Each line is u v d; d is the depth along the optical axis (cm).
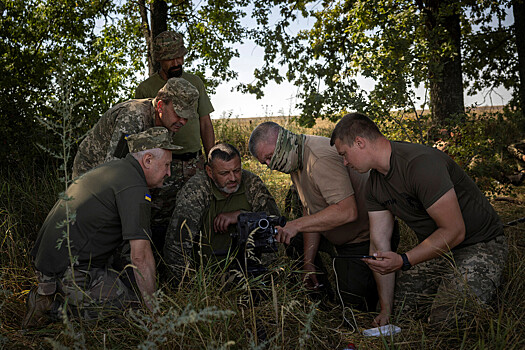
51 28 754
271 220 297
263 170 763
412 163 291
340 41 706
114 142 361
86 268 288
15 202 487
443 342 282
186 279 332
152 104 377
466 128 575
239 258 306
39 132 628
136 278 281
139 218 282
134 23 1047
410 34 581
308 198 368
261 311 286
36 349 263
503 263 311
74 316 281
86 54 849
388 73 548
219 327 254
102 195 284
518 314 287
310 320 245
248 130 1295
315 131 1328
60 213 287
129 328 273
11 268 355
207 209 367
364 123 297
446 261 319
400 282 337
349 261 370
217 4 991
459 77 849
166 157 302
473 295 289
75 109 677
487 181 577
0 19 645
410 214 314
